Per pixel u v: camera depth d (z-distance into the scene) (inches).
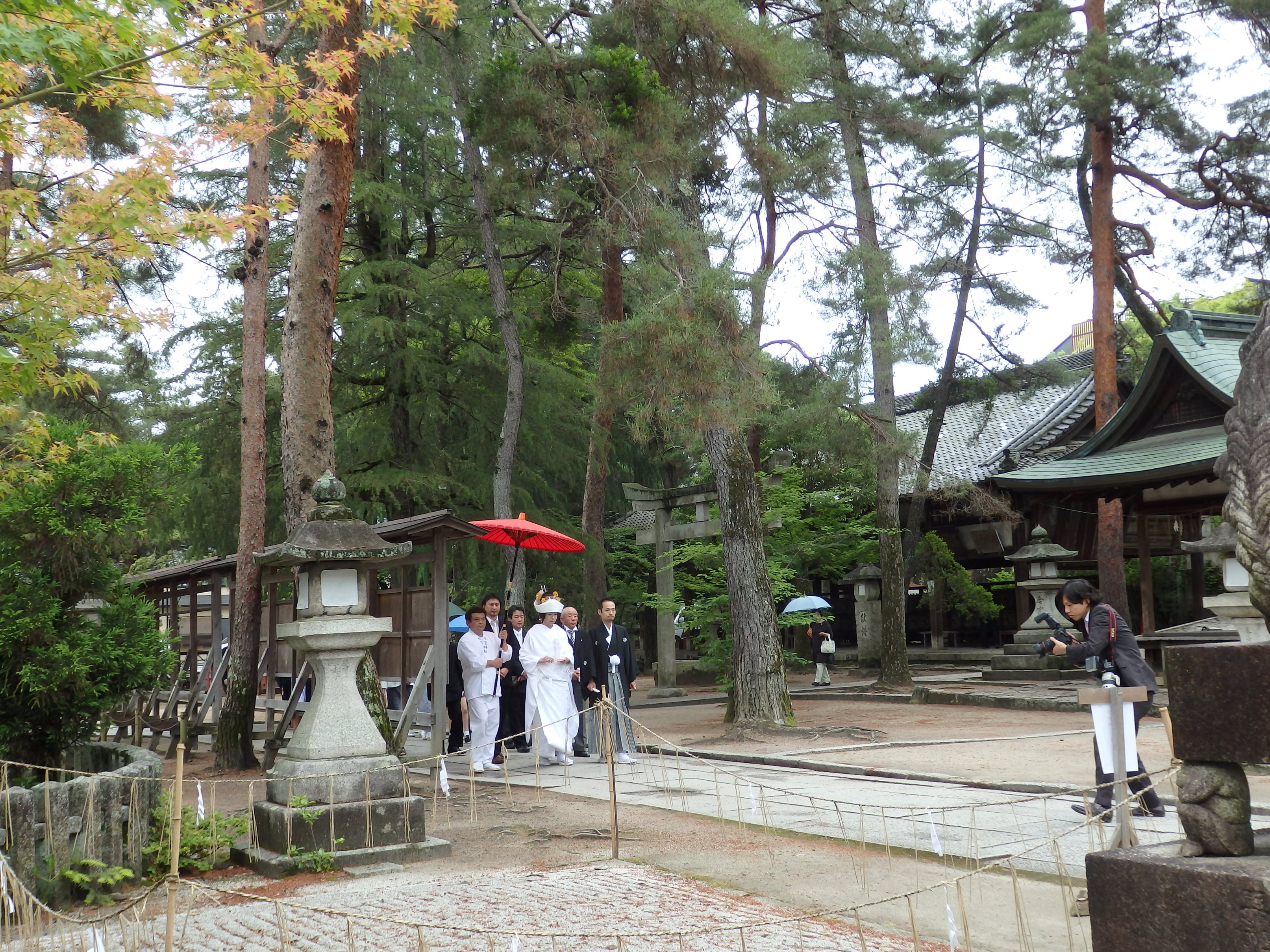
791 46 579.5
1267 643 104.0
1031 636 979.9
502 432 869.2
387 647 508.1
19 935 180.2
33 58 177.8
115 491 300.8
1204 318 867.4
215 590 585.3
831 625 1350.9
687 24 552.4
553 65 590.9
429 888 232.4
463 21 757.9
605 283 844.6
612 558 1165.7
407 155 1026.7
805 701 856.9
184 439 922.7
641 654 1435.8
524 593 901.8
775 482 900.0
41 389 240.4
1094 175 900.6
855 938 183.2
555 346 948.6
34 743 295.6
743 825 298.4
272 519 924.6
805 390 899.4
